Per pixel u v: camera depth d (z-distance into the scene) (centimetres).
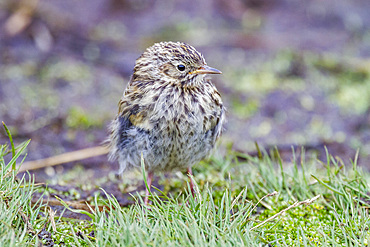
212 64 1458
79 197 853
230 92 1366
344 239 684
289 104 1334
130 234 625
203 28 1625
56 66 1432
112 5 1711
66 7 1678
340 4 1730
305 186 816
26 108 1266
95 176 1041
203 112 814
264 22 1667
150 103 802
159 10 1703
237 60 1482
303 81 1416
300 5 1736
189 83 813
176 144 815
